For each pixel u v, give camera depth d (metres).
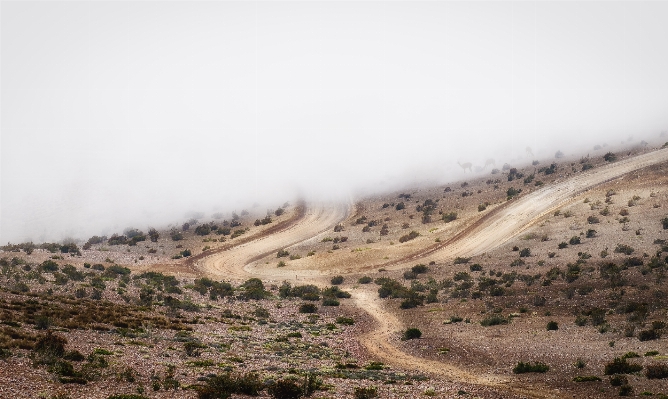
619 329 43.84
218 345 41.88
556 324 47.41
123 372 29.14
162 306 58.69
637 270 65.94
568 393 30.86
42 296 52.19
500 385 33.59
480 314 57.22
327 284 91.25
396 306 67.81
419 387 32.81
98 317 44.75
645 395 28.97
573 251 84.50
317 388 30.53
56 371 27.39
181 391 27.48
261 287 86.88
